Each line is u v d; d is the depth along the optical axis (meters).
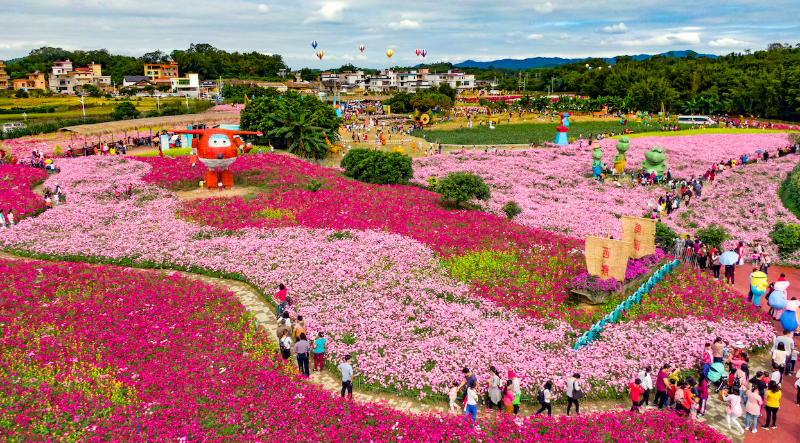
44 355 18.55
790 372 19.38
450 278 27.06
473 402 16.02
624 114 104.69
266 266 28.08
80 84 153.62
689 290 25.88
